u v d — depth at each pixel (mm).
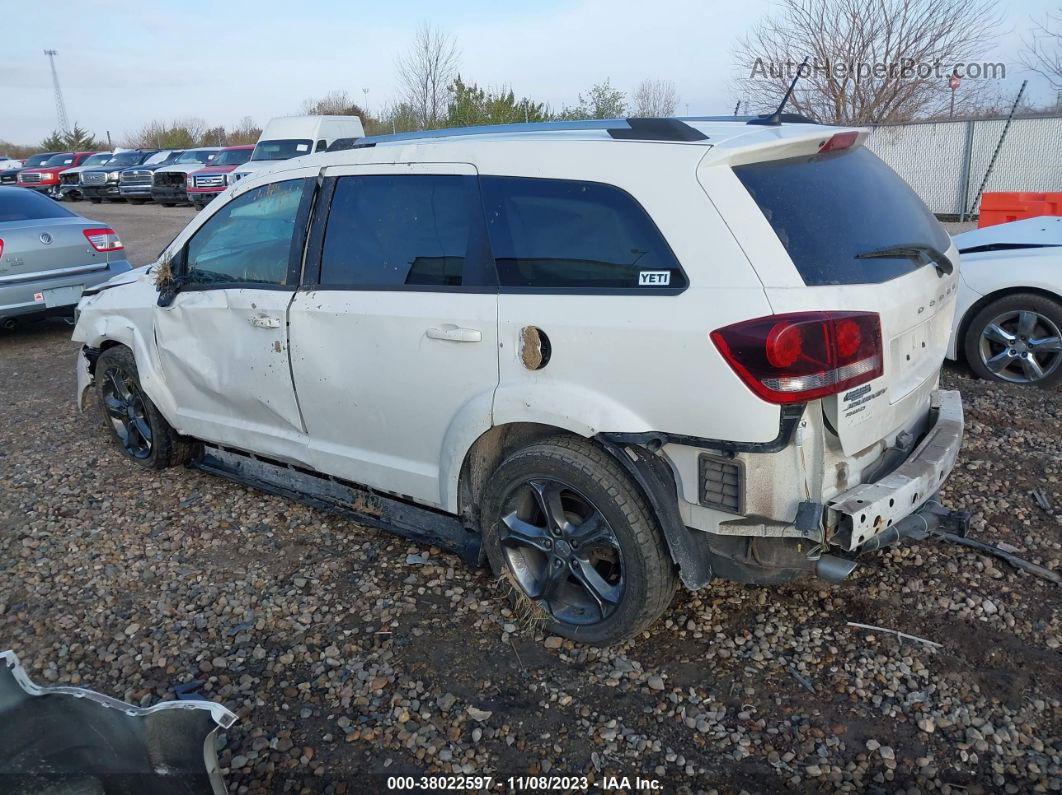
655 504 2922
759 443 2701
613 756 2746
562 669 3168
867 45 19406
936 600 3467
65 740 2197
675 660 3186
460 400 3373
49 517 4672
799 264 2719
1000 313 5988
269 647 3393
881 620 3354
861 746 2738
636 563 3008
